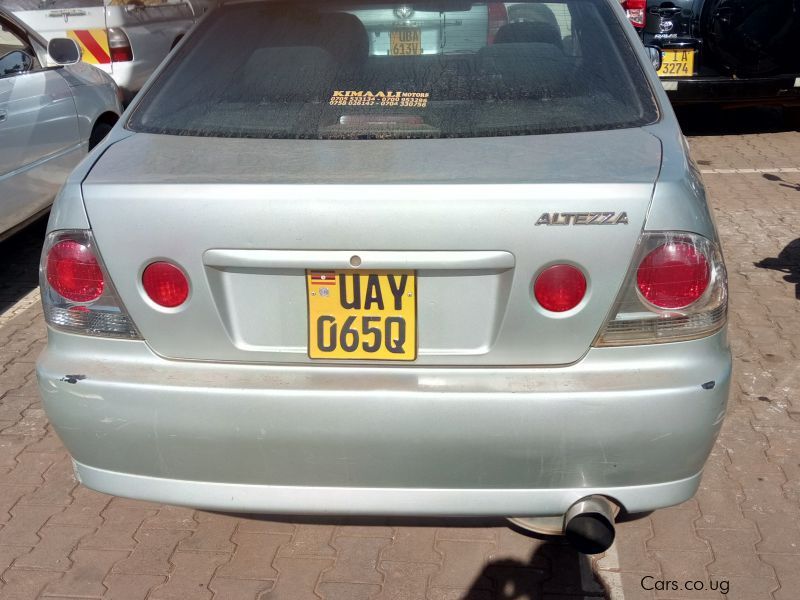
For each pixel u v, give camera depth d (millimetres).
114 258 2092
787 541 2617
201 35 2855
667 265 1998
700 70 6949
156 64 7648
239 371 2104
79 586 2506
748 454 3055
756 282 4504
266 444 2084
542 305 2008
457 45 2689
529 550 2615
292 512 2164
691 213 2029
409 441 2039
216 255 2037
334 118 2430
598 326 2021
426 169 2088
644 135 2297
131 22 7320
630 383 2014
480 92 2494
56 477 3037
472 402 2004
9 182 4613
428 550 2627
